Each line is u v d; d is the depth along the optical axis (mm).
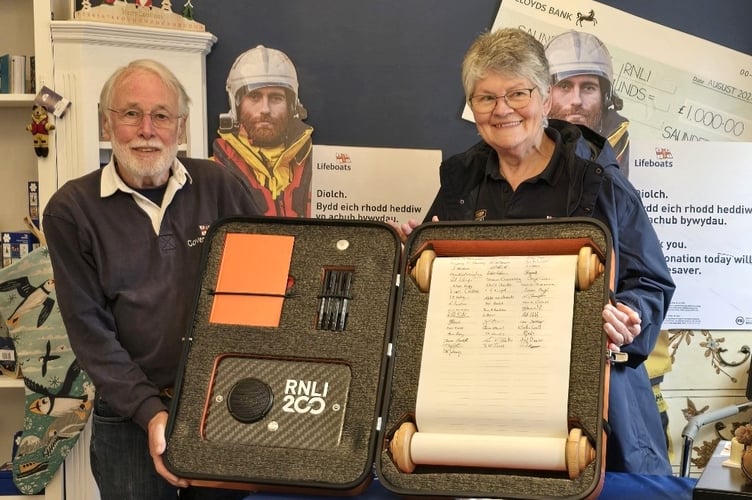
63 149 2781
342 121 2943
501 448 1497
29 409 2766
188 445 1651
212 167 2213
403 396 1617
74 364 2773
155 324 2047
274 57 2910
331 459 1586
